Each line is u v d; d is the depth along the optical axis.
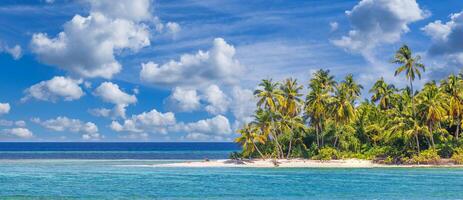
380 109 122.44
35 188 65.88
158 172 90.88
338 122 109.62
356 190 62.88
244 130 106.88
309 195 58.53
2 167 106.94
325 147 109.00
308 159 107.25
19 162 130.00
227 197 57.12
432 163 97.56
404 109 109.19
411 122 99.88
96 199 55.69
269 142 113.88
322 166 101.44
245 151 109.56
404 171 88.31
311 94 109.31
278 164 103.38
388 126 104.12
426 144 104.75
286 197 56.88
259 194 59.69
